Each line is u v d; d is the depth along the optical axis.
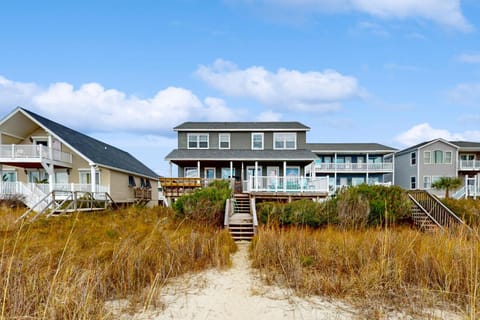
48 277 4.48
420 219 11.48
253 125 21.28
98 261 5.31
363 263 5.66
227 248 7.43
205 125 21.28
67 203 13.34
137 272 5.25
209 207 11.39
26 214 10.07
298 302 4.54
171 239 7.39
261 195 15.85
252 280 5.57
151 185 28.44
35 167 18.31
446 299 4.55
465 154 30.48
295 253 6.44
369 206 10.91
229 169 20.44
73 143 17.97
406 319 3.96
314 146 32.38
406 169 30.97
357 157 32.50
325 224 10.71
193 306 4.43
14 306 3.72
